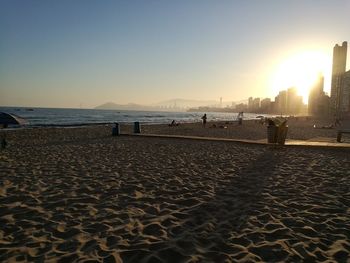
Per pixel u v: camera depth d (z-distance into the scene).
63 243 4.11
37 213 5.24
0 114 16.86
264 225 4.80
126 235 4.39
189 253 3.84
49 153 12.35
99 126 36.19
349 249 4.02
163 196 6.36
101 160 10.68
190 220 5.00
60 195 6.30
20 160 10.56
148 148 14.14
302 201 6.10
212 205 5.78
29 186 6.96
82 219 5.00
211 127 34.66
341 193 6.76
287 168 9.52
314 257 3.78
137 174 8.41
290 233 4.50
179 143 16.27
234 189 6.95
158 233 4.47
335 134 27.30
